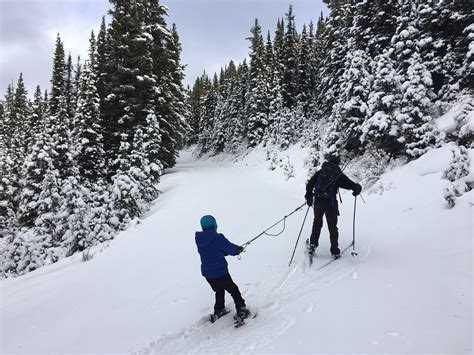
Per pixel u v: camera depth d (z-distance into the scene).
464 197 8.07
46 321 6.18
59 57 37.94
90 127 23.45
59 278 9.45
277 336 3.98
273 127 37.59
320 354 3.32
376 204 10.83
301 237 8.84
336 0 34.38
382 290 4.73
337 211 6.73
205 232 5.14
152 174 21.41
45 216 18.62
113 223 14.04
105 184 21.38
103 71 27.41
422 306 4.04
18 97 46.75
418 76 13.57
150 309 5.91
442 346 3.12
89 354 4.61
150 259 9.12
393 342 3.32
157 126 23.78
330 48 34.34
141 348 4.56
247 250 8.28
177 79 37.53
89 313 6.21
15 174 28.62
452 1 15.34
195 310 5.64
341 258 6.68
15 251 15.05
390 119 14.36
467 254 5.61
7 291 9.85
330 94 30.28
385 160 15.13
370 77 18.28
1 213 26.89
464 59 14.48
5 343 5.41
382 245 7.20
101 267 9.40
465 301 4.02
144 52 25.91
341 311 4.27
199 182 23.44
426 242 6.77
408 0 16.91
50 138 21.86
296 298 5.09
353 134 18.62
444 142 12.23
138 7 26.20
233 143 49.44
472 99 12.95
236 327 4.63
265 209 13.34
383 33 20.39
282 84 42.22
